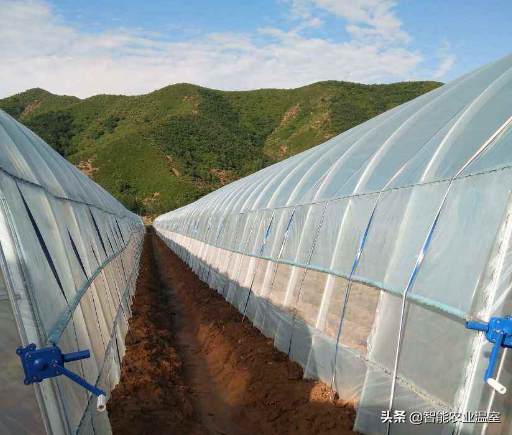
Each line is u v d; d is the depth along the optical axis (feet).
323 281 31.24
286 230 41.55
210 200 102.73
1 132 22.54
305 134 388.37
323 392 27.37
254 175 79.87
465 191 19.66
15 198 17.90
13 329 14.87
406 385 20.24
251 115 476.13
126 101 533.96
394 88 449.89
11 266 15.29
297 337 33.65
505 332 13.87
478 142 21.30
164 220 209.67
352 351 25.52
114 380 28.81
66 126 476.13
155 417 26.02
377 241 25.54
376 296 24.16
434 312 19.17
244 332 42.39
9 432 14.40
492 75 27.63
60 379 16.80
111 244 51.29
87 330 23.12
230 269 59.62
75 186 38.81
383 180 27.99
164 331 44.78
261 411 28.58
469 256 18.10
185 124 392.68
